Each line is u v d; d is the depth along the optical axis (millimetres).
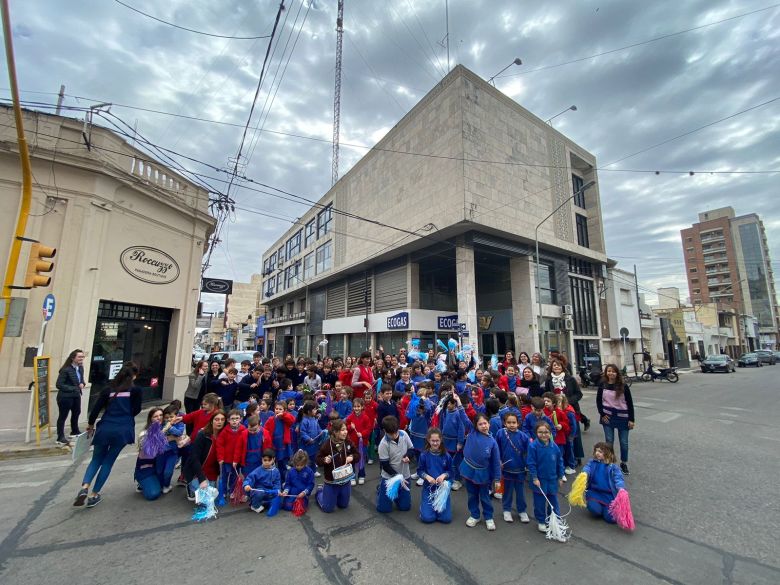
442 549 3658
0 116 8414
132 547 3639
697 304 48312
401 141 22547
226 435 4844
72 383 7250
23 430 7734
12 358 7922
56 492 4988
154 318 11438
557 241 22641
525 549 3646
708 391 16047
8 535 3828
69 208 8859
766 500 4664
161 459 5031
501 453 4422
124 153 10031
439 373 7883
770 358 37094
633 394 15648
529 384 7281
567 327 22469
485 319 23406
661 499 4770
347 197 28844
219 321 78188
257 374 7586
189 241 12461
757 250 72250
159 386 11594
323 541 3818
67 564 3314
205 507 4402
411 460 6512
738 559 3389
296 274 39812
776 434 8148
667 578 3125
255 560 3439
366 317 25062
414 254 22484
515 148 21031
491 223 18562
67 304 8609
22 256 8281
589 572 3225
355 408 5906
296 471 4684
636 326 29141
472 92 19109
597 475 4367
